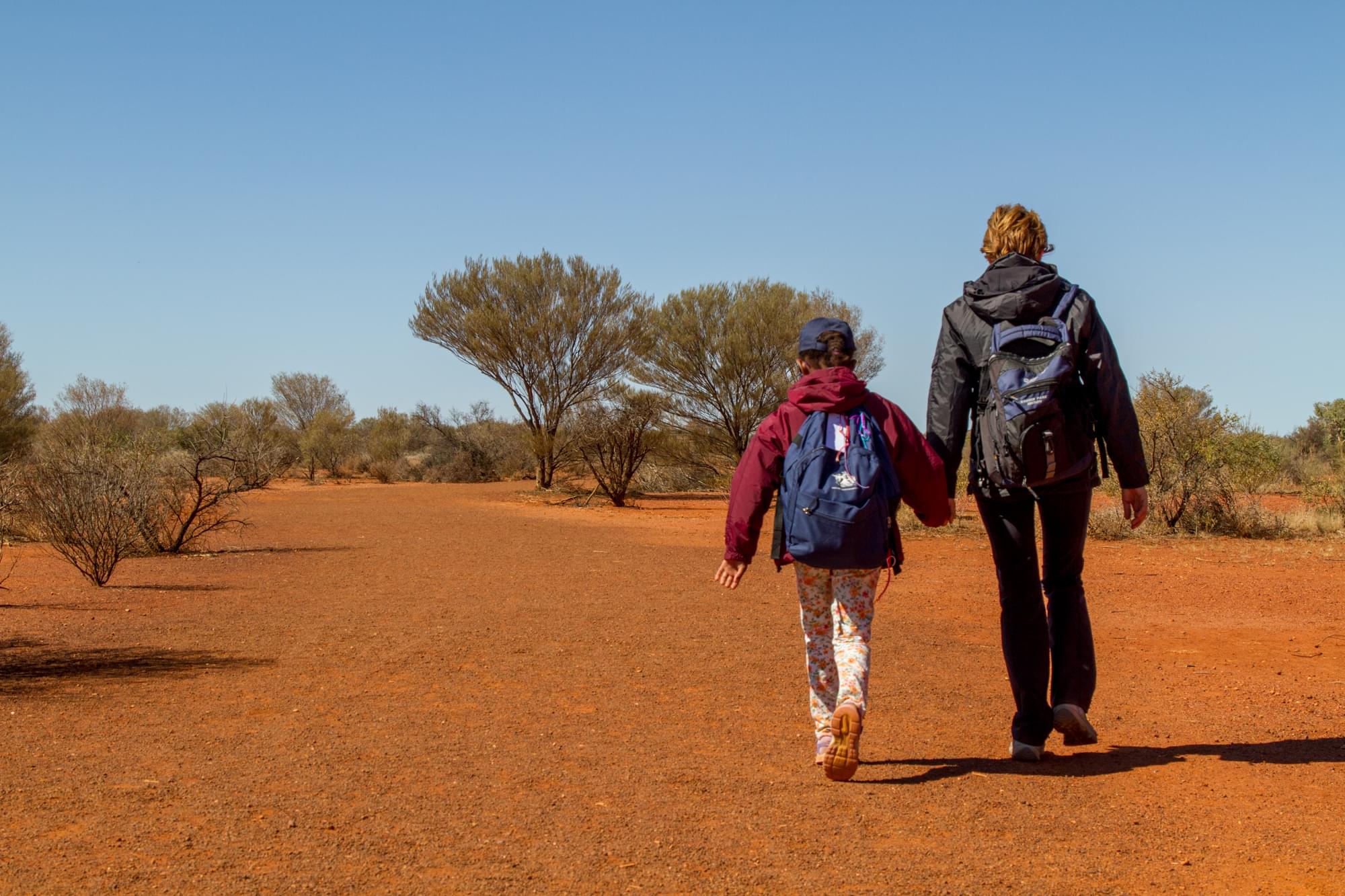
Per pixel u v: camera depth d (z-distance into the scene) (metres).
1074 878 3.08
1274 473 25.17
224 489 15.63
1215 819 3.63
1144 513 4.38
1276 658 6.91
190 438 16.62
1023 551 4.36
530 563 13.27
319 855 3.24
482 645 7.44
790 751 4.61
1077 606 4.51
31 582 11.21
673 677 6.36
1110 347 4.21
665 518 23.03
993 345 4.21
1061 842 3.39
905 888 3.00
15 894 2.91
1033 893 2.97
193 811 3.68
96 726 5.04
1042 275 4.25
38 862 3.17
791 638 7.80
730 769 4.29
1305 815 3.66
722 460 33.59
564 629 8.16
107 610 9.18
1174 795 3.90
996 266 4.31
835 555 3.87
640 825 3.55
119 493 13.56
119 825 3.53
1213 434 17.27
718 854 3.26
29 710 5.36
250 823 3.56
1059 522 4.39
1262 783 4.05
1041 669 4.39
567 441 32.09
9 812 3.66
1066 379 4.09
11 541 15.16
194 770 4.24
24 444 28.75
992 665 6.80
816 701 4.14
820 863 3.19
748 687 6.07
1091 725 4.85
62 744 4.67
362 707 5.50
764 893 2.96
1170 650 7.30
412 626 8.30
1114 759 4.45
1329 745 4.65
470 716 5.31
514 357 32.25
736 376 31.52
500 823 3.57
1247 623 8.46
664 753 4.56
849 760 3.83
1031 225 4.42
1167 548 14.84
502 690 5.96
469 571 12.27
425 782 4.08
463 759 4.44
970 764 4.37
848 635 4.00
